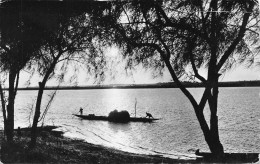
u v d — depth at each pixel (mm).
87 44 14961
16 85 15148
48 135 26844
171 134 43219
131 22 14555
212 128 14641
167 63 14680
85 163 14172
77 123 57625
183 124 55125
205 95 14664
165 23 14562
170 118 66625
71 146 21562
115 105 121750
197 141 36750
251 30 13930
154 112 84500
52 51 14531
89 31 14570
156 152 28719
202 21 13891
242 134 42625
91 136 40062
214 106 14641
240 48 14422
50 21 13938
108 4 14359
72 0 14016
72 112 87000
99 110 97125
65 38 14633
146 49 14992
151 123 57781
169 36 14375
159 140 38000
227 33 13734
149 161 15812
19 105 115188
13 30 14047
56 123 56188
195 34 13977
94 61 15273
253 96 166750
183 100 145625
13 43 14250
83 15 14523
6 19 13953
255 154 14102
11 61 14625
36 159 13078
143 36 14672
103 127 52500
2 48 14820
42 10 13930
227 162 13609
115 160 15992
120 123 58406
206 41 14039
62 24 14258
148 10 14383
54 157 14234
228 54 14164
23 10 13820
